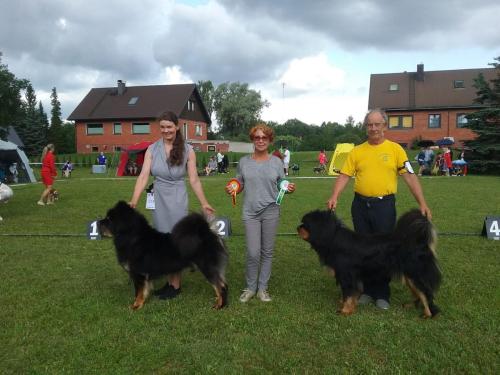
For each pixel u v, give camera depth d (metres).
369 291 4.70
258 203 4.60
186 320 4.26
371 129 4.45
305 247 7.16
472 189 15.56
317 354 3.56
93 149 44.62
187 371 3.33
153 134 43.19
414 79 41.38
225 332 3.98
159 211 4.84
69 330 4.04
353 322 4.15
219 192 15.44
